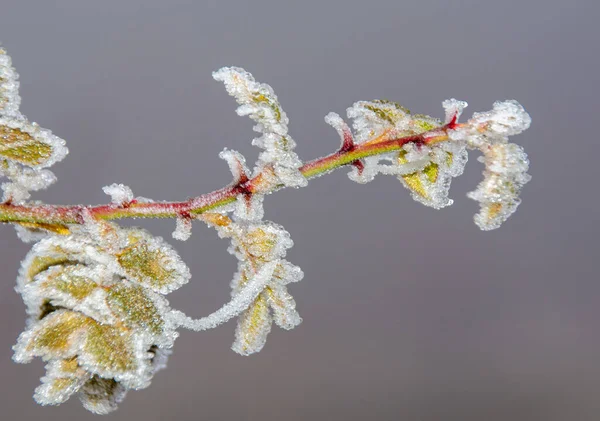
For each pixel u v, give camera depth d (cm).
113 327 43
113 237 43
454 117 44
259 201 44
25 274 43
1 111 43
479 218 43
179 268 43
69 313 43
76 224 43
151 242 43
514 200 43
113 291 43
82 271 43
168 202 44
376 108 45
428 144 44
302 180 44
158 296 43
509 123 43
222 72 43
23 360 42
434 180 45
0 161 43
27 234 44
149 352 43
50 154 43
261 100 43
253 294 44
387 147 44
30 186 43
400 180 45
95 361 42
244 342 44
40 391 42
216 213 44
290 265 44
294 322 44
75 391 42
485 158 44
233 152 44
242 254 44
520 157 43
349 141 44
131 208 43
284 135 43
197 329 43
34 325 42
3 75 43
